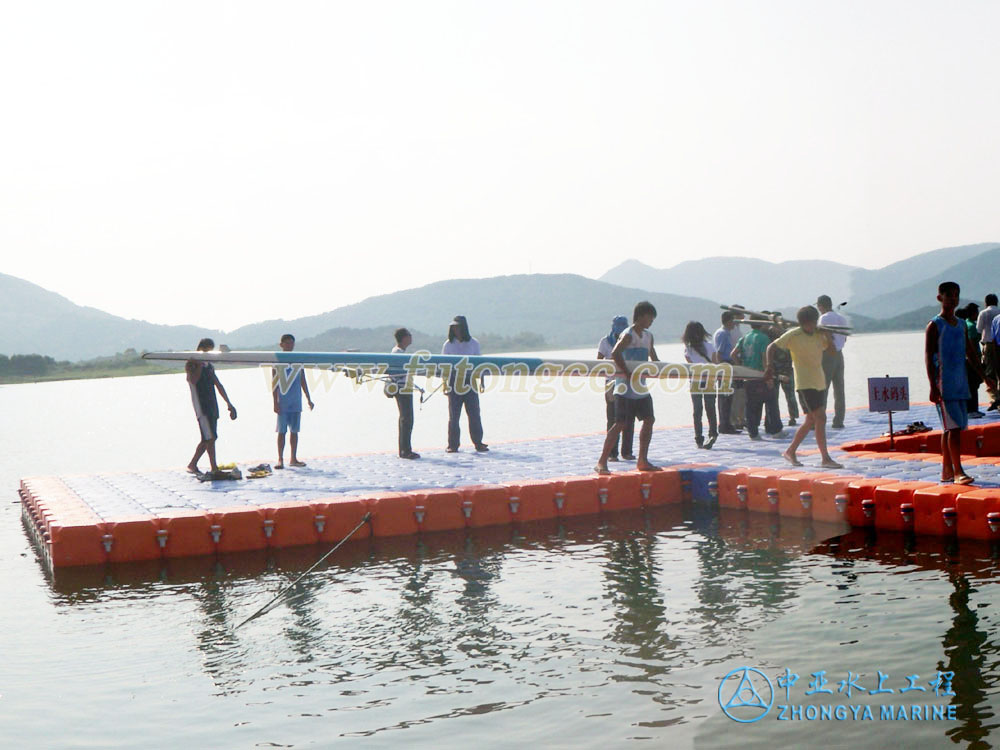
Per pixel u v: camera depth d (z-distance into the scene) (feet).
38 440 109.81
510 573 29.37
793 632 21.58
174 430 123.34
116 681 21.72
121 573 32.09
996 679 18.13
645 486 38.68
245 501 37.47
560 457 46.93
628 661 20.79
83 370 529.04
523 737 17.42
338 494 37.91
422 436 95.40
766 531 32.89
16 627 26.30
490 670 20.97
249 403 193.26
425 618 25.11
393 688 20.31
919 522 30.50
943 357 31.65
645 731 17.16
